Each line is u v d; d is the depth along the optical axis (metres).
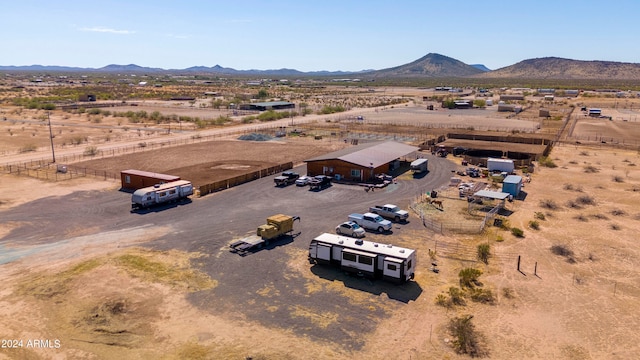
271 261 38.22
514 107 182.50
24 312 29.80
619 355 25.86
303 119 154.75
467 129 127.25
